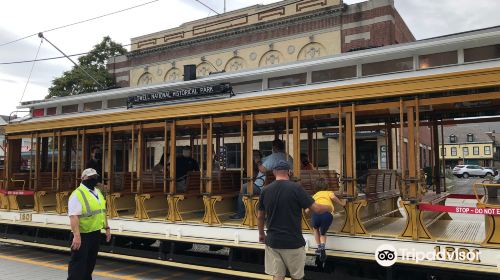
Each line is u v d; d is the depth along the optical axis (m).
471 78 4.75
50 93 26.88
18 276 7.34
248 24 23.61
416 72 5.28
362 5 20.09
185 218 7.29
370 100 5.42
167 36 27.20
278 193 4.59
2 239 9.63
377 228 5.96
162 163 8.85
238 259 6.60
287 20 22.00
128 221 7.66
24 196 10.04
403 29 22.05
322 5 21.38
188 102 7.22
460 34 5.12
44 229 9.20
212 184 7.18
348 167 5.50
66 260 8.80
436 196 6.29
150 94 7.73
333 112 5.69
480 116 6.73
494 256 4.49
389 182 7.16
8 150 9.93
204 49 25.25
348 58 5.85
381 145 11.09
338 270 5.64
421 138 8.12
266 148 10.09
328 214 5.41
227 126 8.22
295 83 6.44
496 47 4.95
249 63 23.42
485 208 4.52
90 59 29.16
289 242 4.50
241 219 7.01
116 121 7.90
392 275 5.19
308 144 8.16
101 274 7.57
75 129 8.62
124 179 8.65
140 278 7.29
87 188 5.97
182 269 7.92
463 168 28.20
